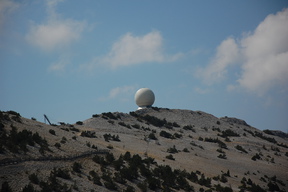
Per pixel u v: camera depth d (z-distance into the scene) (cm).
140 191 11862
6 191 9156
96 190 10938
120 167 13525
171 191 12588
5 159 10762
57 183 10525
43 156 12144
